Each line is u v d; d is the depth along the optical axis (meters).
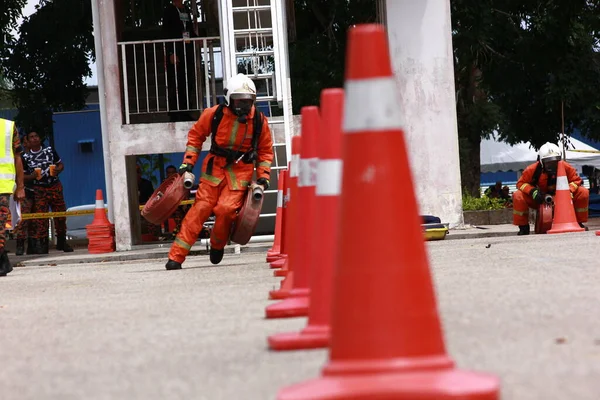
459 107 35.19
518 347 4.81
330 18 31.03
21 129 34.12
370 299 3.71
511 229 20.98
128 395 4.28
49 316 7.89
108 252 20.53
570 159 41.38
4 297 10.15
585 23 33.75
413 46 21.11
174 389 4.34
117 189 20.27
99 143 41.66
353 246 3.75
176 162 38.56
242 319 6.76
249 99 12.73
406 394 3.43
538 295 6.94
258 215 12.95
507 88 34.53
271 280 10.09
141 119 22.59
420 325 3.70
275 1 19.56
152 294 9.30
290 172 8.27
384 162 3.77
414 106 21.12
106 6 20.23
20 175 14.30
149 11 29.58
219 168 12.98
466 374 3.62
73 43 33.22
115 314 7.69
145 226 25.69
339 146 5.33
